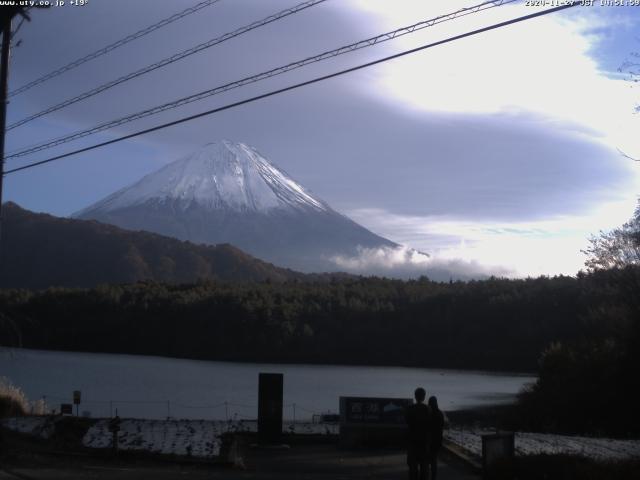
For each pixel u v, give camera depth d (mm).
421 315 104875
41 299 109000
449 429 26484
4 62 18938
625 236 42031
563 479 14023
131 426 23219
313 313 107500
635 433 32938
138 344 105125
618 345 39406
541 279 101688
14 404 26422
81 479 13695
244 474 15578
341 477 15602
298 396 61469
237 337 103812
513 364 91312
